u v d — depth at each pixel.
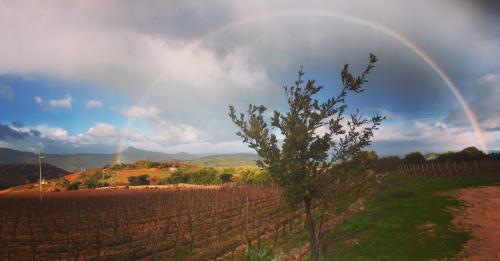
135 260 24.47
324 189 8.93
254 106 9.42
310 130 8.93
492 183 34.06
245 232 30.19
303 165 8.80
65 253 26.95
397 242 17.97
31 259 25.03
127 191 91.50
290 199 8.87
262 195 55.31
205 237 30.02
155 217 41.91
